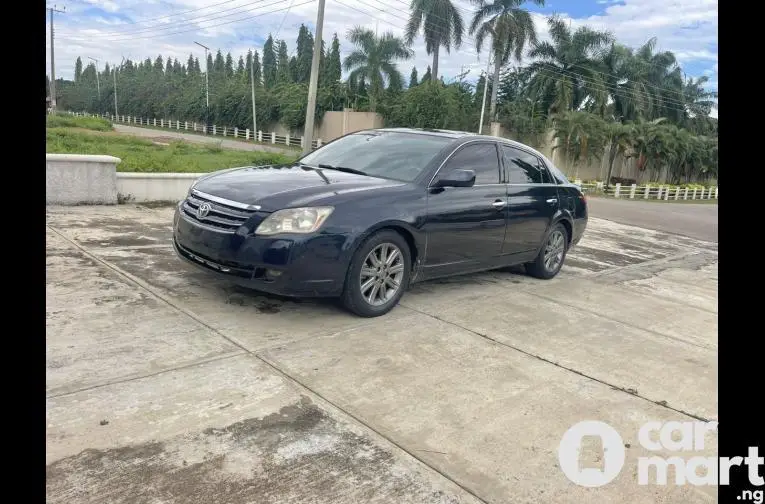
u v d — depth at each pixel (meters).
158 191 8.85
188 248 4.52
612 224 14.40
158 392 3.19
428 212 4.90
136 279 5.00
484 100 37.78
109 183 8.25
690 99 53.81
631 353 4.60
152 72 96.31
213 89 65.75
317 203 4.28
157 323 4.11
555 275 7.12
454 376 3.81
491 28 38.75
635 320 5.54
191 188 4.89
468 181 5.00
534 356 4.31
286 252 4.13
